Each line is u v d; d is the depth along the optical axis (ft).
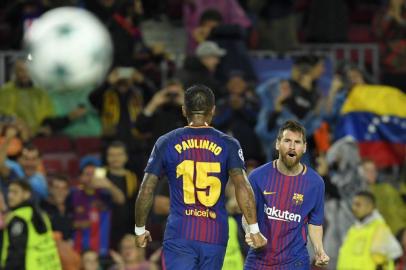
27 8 197.06
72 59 142.82
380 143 189.06
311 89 179.63
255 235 102.17
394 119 189.37
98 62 144.56
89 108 188.03
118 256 157.28
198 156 101.71
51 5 193.47
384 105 189.26
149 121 171.42
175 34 218.79
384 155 189.06
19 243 147.95
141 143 172.76
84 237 160.86
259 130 176.14
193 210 101.40
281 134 106.73
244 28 199.21
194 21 206.59
